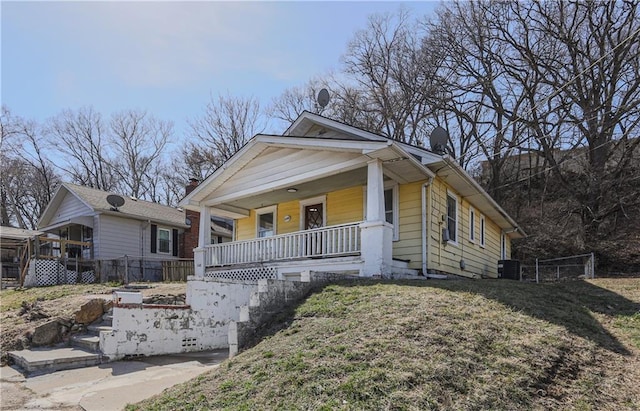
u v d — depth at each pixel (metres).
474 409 3.26
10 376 6.31
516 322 5.22
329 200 12.60
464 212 13.48
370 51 30.80
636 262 19.28
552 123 23.72
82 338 7.94
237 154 11.32
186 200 12.92
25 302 10.61
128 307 7.49
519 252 23.62
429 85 28.44
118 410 4.50
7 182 35.78
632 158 22.11
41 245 21.94
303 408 3.34
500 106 27.08
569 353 4.51
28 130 36.62
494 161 28.16
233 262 12.02
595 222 21.77
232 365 4.67
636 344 5.20
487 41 26.80
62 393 5.32
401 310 5.28
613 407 3.51
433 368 3.74
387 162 9.31
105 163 39.44
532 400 3.48
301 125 12.12
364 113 30.31
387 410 3.19
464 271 12.96
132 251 20.41
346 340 4.51
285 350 4.62
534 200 27.19
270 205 14.36
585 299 7.64
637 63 21.42
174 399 4.04
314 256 9.99
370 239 8.80
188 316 8.23
